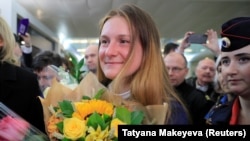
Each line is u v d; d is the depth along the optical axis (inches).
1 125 27.6
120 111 28.0
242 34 27.8
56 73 56.3
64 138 27.3
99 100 30.1
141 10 34.9
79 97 32.5
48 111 31.7
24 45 116.7
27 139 28.5
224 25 29.8
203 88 105.3
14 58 61.3
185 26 325.4
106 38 33.9
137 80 32.0
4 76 55.2
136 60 32.4
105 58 33.9
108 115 28.3
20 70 58.0
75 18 293.4
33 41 310.5
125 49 32.8
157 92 31.8
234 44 28.1
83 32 375.9
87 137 26.9
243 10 258.2
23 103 54.5
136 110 29.2
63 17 291.6
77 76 43.4
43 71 76.6
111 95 30.6
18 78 56.1
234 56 28.2
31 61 116.6
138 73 32.5
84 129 27.3
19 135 27.8
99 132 27.2
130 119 27.9
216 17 284.4
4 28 58.6
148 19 34.4
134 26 32.9
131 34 32.6
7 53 58.6
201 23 310.8
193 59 323.6
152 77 32.2
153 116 28.8
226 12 266.1
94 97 30.8
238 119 30.5
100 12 260.7
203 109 77.6
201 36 85.3
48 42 385.4
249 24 28.0
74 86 39.0
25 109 54.1
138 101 31.4
